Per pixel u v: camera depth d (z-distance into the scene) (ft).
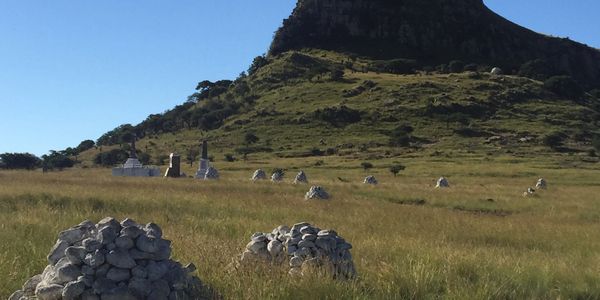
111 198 69.26
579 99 556.10
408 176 220.02
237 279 28.94
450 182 192.24
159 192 85.56
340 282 29.68
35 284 25.75
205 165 194.70
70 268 24.56
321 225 60.18
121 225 26.40
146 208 65.10
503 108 484.33
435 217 74.18
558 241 59.11
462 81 555.69
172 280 26.03
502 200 109.60
